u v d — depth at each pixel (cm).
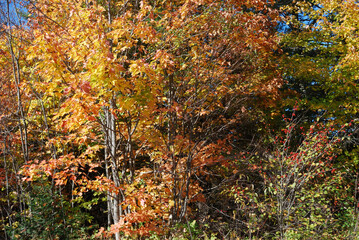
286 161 604
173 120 662
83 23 504
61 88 486
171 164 672
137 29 525
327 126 840
